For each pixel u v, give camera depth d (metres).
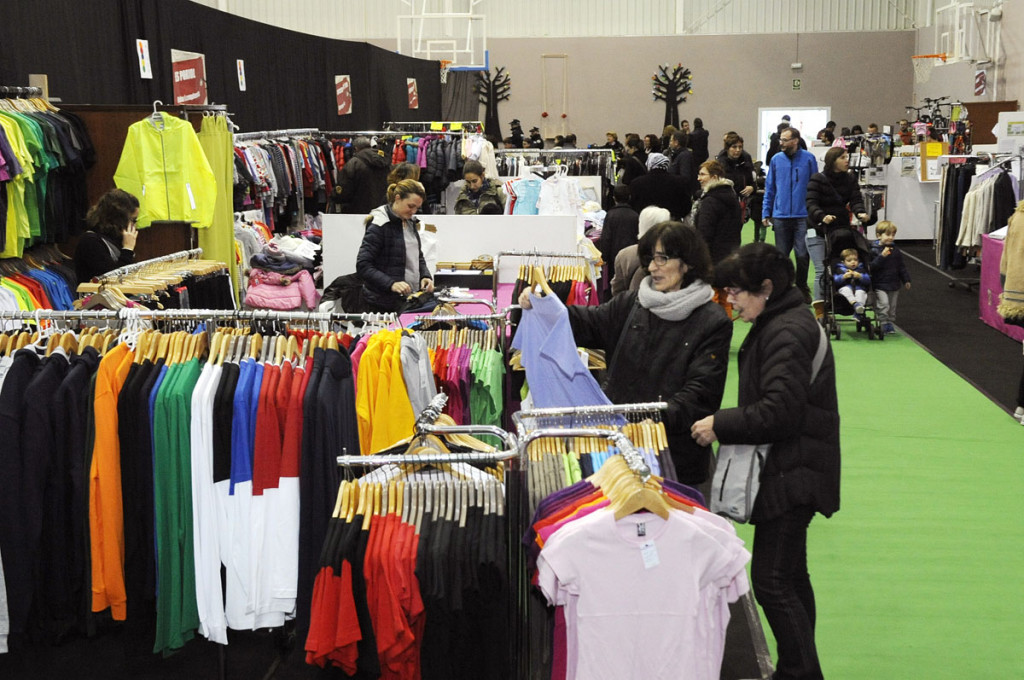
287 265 6.25
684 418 3.21
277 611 3.09
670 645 2.45
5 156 5.11
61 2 7.03
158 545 3.09
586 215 9.15
